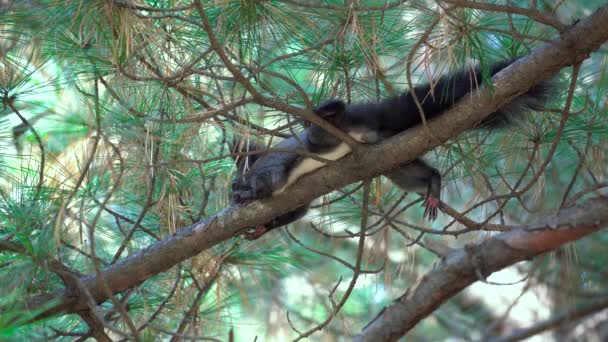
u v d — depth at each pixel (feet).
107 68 15.88
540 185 19.67
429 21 16.67
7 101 16.16
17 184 16.63
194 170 18.29
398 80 21.12
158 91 16.40
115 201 18.53
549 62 15.43
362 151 16.35
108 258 19.48
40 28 15.67
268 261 19.80
